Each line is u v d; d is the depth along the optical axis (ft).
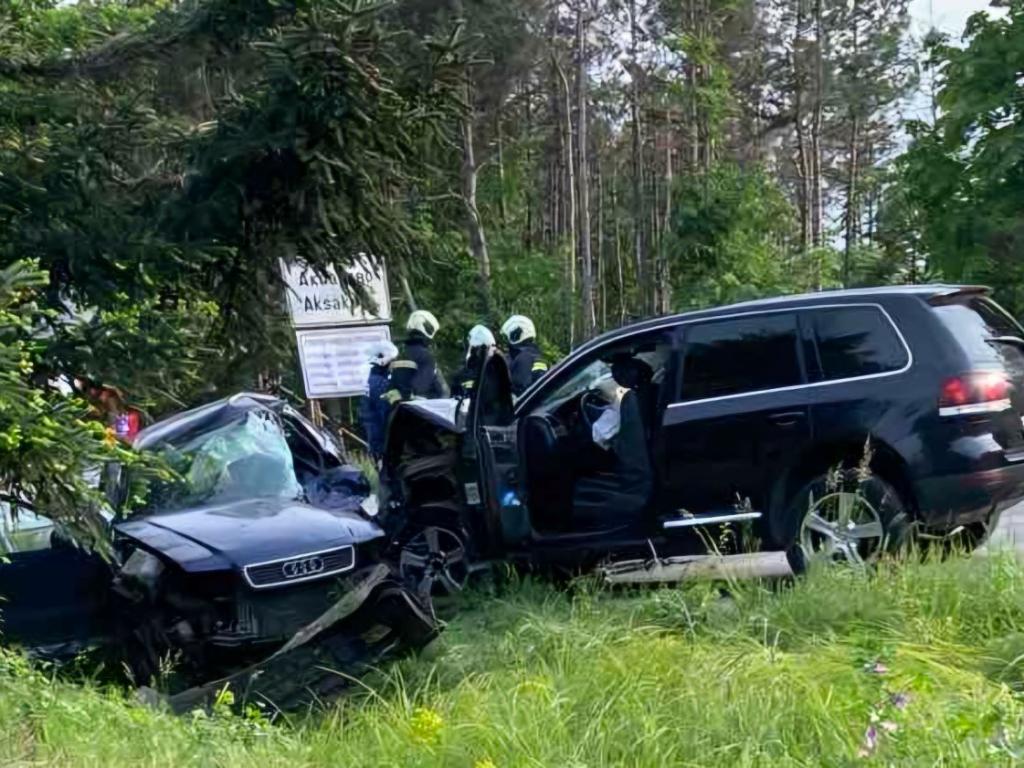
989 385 25.21
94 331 22.39
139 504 24.14
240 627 22.98
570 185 112.37
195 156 23.35
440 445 28.43
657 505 26.27
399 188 24.84
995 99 57.88
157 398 23.70
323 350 48.67
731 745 15.94
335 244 24.50
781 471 25.80
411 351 40.68
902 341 25.53
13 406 18.10
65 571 23.48
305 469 29.27
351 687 21.77
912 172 60.80
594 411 28.02
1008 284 58.95
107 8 26.11
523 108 126.52
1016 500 25.63
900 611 21.08
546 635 21.49
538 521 27.25
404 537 27.81
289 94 22.43
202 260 23.40
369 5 22.06
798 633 20.93
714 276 103.71
